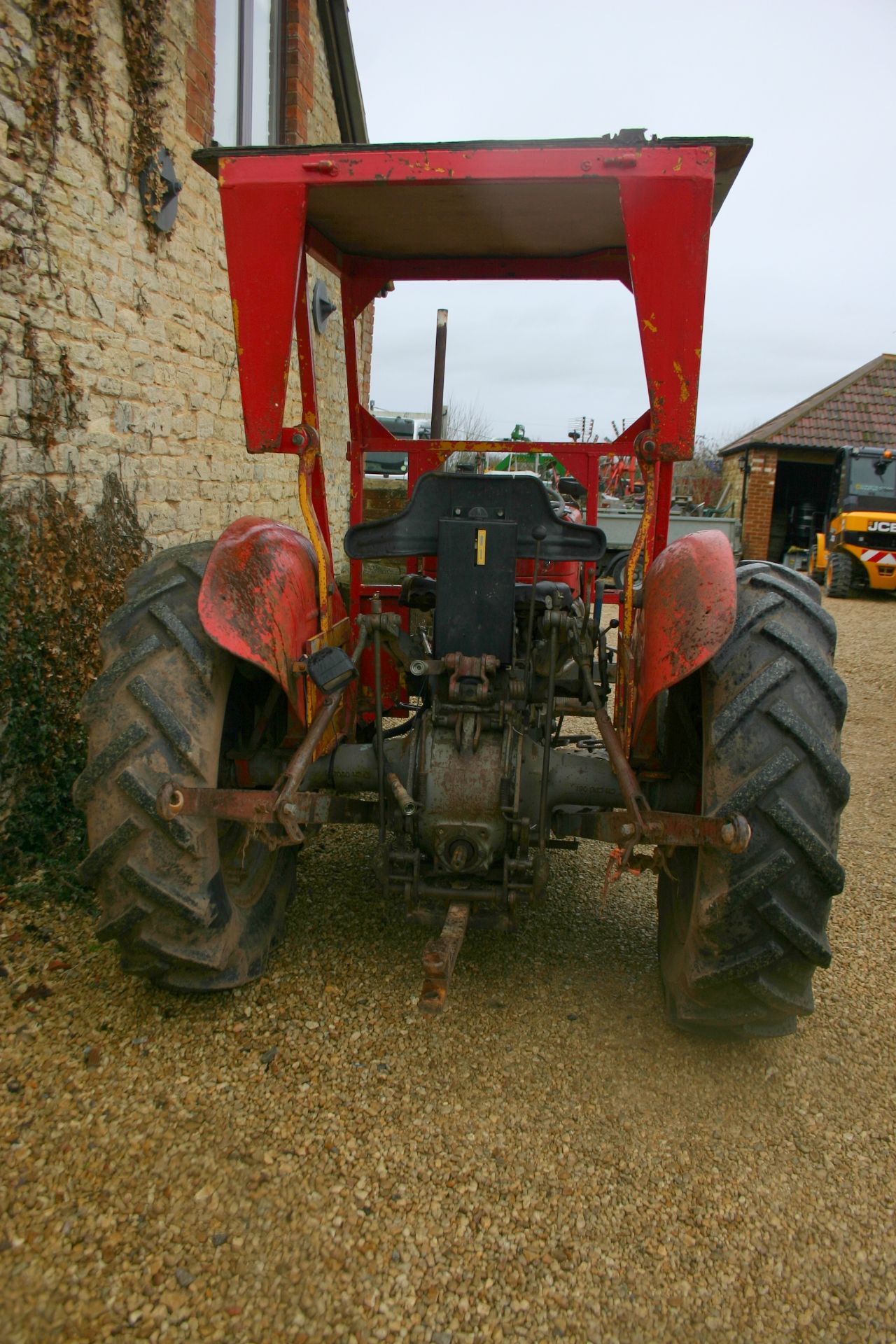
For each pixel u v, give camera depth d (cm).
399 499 587
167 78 460
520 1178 200
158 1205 187
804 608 235
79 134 379
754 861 207
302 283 259
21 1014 250
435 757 252
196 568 244
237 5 596
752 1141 216
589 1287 175
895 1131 222
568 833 259
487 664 251
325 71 751
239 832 273
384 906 318
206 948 227
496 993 272
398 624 259
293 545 261
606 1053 246
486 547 251
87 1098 218
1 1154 198
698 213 225
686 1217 192
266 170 243
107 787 219
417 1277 174
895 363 2208
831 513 1625
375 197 271
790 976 218
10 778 329
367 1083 229
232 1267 174
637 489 1557
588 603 367
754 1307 173
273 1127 211
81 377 385
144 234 439
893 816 454
